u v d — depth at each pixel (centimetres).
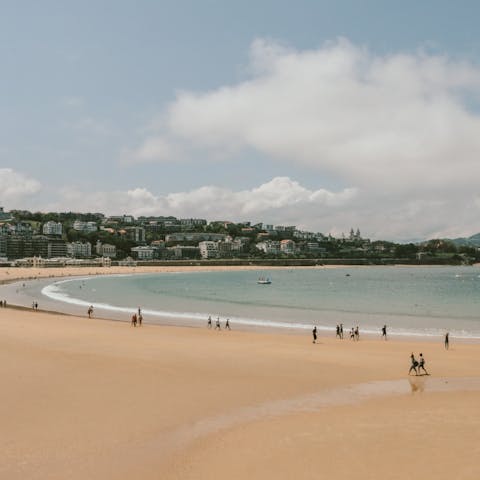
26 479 1584
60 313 7394
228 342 4491
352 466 1673
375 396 2589
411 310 8775
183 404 2397
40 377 2841
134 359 3441
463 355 3947
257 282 19962
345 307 9338
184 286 17238
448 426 2077
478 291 14850
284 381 2898
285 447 1845
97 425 2081
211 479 1584
